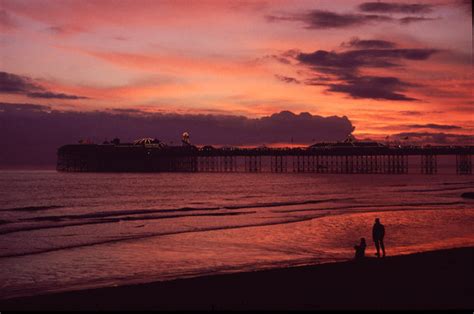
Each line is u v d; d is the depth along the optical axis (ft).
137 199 239.50
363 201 199.93
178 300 48.60
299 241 94.22
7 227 122.31
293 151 587.68
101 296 50.75
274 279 56.29
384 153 533.14
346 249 84.84
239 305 46.06
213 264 72.28
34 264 73.72
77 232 112.57
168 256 79.51
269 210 165.99
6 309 46.55
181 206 195.11
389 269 59.57
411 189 284.00
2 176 604.08
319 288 51.34
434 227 111.96
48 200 233.96
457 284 51.39
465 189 275.18
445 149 505.25
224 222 130.82
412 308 42.32
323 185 363.76
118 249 86.89
